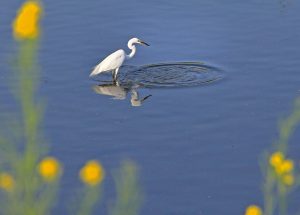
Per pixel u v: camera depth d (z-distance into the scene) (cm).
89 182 720
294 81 2295
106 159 1845
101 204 1595
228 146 1900
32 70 672
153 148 1905
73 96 2236
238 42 2602
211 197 1661
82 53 2550
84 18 2836
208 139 1944
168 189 1694
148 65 2472
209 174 1761
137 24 2772
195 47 2578
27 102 674
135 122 2061
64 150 1891
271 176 884
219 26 2742
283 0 2981
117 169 1786
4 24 2725
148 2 2970
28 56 659
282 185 876
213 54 2517
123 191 811
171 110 2134
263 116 2067
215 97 2209
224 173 1762
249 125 2012
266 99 2181
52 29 2733
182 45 2598
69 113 2116
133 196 812
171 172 1773
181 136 1967
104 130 2012
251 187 1692
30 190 702
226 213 1597
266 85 2275
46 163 698
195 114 2100
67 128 2020
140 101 2200
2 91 2180
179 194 1673
